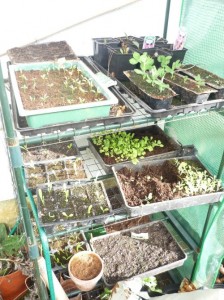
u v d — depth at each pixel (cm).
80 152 170
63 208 125
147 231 173
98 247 162
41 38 157
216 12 139
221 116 144
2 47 151
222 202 135
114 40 162
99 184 139
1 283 151
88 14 157
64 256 154
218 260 157
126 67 150
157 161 154
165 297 144
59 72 143
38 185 133
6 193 186
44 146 158
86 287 132
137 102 128
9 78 132
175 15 174
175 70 154
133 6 163
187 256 159
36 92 124
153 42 156
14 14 144
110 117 112
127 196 134
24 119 110
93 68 152
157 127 179
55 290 134
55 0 147
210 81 139
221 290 140
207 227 148
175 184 139
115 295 134
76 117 108
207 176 145
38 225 116
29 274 150
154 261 154
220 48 142
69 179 139
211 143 155
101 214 123
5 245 156
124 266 152
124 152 156
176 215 184
